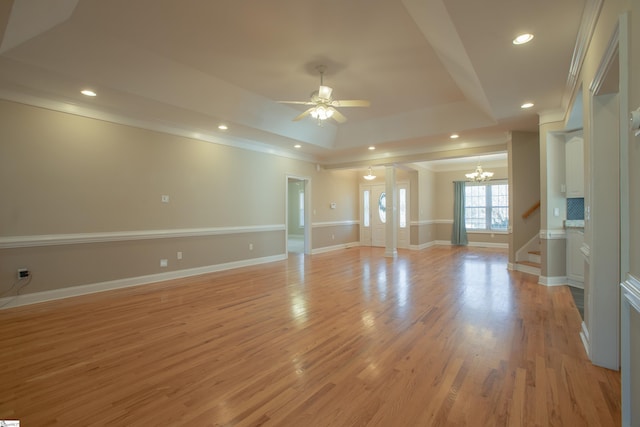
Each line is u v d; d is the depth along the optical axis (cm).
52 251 409
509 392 203
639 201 146
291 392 205
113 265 464
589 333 251
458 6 216
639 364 150
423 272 589
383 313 356
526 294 432
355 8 280
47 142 402
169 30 316
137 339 288
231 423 175
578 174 457
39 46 307
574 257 471
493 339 285
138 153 489
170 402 195
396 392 204
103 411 186
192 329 312
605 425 172
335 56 367
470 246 985
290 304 392
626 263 169
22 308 375
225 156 618
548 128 464
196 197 568
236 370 233
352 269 622
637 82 147
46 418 179
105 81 367
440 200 1043
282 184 745
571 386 210
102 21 299
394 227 783
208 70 404
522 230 589
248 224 664
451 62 350
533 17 229
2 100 371
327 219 906
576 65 296
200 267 575
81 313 359
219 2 272
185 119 505
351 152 778
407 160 734
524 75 330
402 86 454
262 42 338
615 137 227
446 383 214
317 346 273
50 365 241
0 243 367
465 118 542
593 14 218
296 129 621
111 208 459
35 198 393
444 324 322
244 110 509
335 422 175
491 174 836
